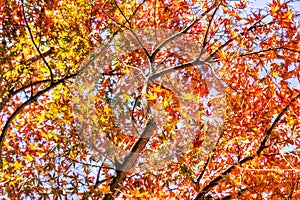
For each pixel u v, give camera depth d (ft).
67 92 24.02
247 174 19.26
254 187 18.98
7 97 21.31
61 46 23.02
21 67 21.31
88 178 21.26
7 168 21.71
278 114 20.89
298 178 18.63
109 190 16.48
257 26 22.45
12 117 20.21
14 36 21.81
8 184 21.54
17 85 23.66
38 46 22.90
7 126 20.17
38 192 20.54
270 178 18.93
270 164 19.95
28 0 21.63
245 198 19.10
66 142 23.03
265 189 18.84
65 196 20.35
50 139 23.80
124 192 17.56
